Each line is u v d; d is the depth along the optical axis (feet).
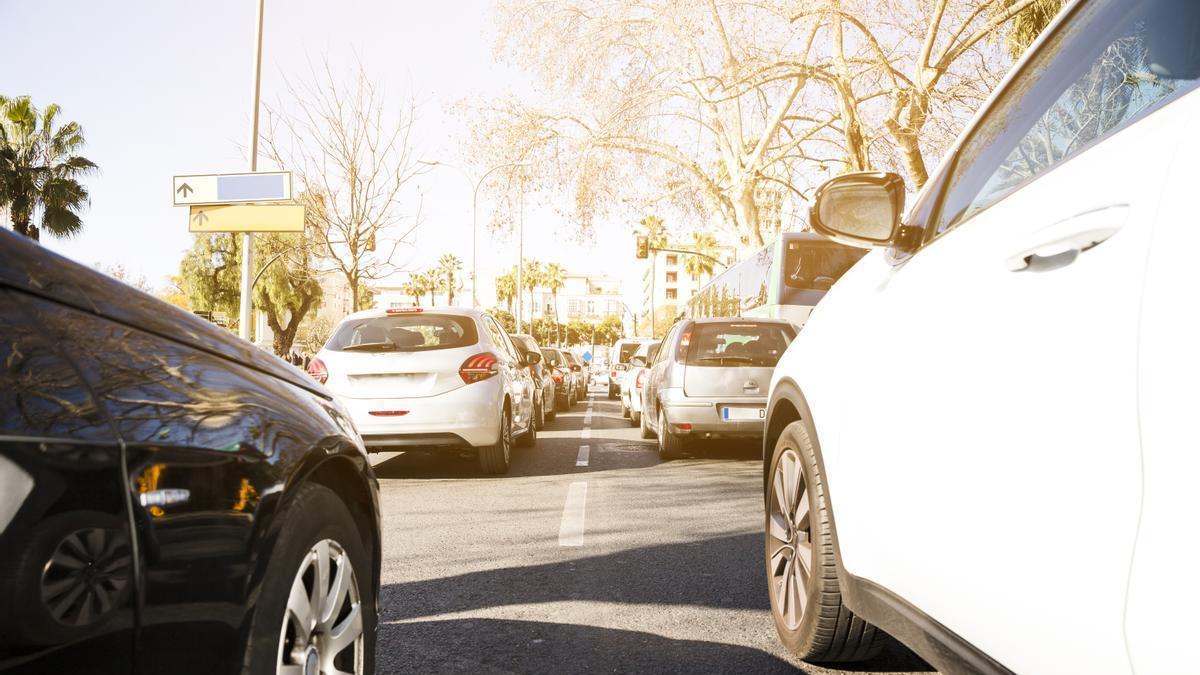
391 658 11.73
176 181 49.29
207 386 6.59
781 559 12.35
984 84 59.52
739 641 12.37
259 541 6.53
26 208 106.32
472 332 30.01
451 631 12.91
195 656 5.82
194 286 177.78
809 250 58.80
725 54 66.95
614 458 35.81
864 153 64.59
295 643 7.18
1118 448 4.92
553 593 14.99
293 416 7.51
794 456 11.66
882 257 10.09
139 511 5.42
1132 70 6.44
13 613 4.55
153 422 5.73
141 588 5.38
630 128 88.69
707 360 33.30
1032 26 53.16
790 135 96.07
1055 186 6.42
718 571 16.52
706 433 33.06
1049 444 5.62
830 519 10.11
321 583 7.57
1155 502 4.59
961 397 6.93
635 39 84.17
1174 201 4.85
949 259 7.91
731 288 78.84
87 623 4.98
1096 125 6.59
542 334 463.42
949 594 7.09
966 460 6.77
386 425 28.40
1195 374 4.35
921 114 59.52
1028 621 5.86
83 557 4.98
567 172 96.07
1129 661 4.80
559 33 90.12
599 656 11.77
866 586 9.03
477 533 20.30
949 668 7.18
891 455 8.27
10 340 4.96
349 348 29.22
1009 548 6.09
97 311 5.85
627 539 19.51
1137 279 4.97
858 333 9.68
